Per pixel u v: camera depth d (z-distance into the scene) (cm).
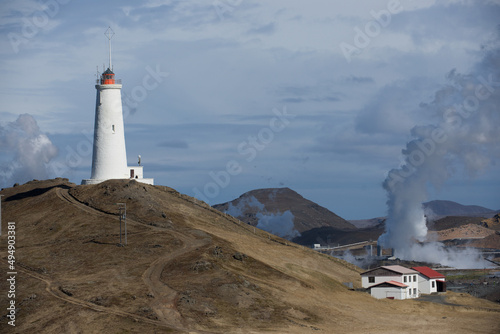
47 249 12950
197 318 9656
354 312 11438
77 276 11362
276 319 10206
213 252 12756
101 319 9325
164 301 10106
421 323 11131
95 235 13662
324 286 13150
